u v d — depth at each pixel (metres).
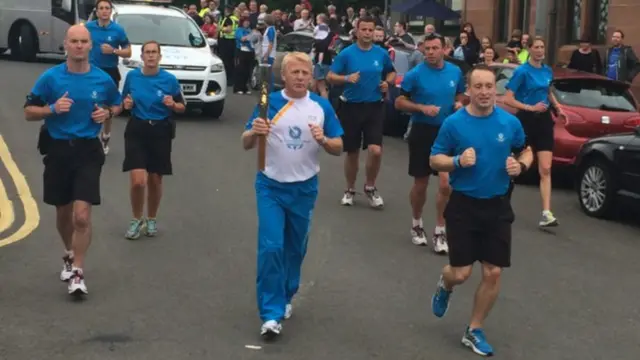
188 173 10.98
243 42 20.12
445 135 5.42
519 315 6.28
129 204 9.21
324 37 15.58
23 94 17.34
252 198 9.72
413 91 7.87
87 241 6.22
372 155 9.32
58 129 6.18
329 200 9.92
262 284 5.53
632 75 15.20
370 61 9.11
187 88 15.52
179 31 16.50
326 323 5.92
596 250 8.32
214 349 5.36
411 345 5.55
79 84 6.15
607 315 6.34
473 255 5.46
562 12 20.17
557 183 11.97
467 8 25.05
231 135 14.15
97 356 5.20
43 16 25.27
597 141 9.88
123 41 11.85
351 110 9.28
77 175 6.20
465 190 5.39
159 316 5.93
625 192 9.42
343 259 7.52
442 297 5.73
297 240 5.75
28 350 5.27
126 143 7.89
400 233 8.53
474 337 5.48
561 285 7.08
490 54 15.72
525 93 9.01
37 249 7.50
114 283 6.63
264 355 5.29
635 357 5.51
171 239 7.96
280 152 5.49
